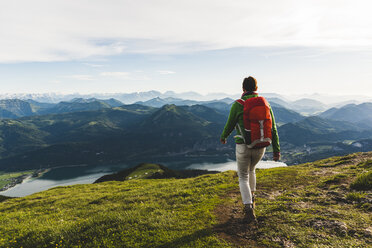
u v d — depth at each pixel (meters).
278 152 5.63
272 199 8.79
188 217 7.54
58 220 10.26
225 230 6.34
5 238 8.23
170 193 11.69
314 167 16.44
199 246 5.66
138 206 9.63
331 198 8.02
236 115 5.61
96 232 7.29
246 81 5.82
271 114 5.43
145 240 6.39
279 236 5.72
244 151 5.69
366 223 5.77
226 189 10.89
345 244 4.98
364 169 11.88
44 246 7.14
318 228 5.84
